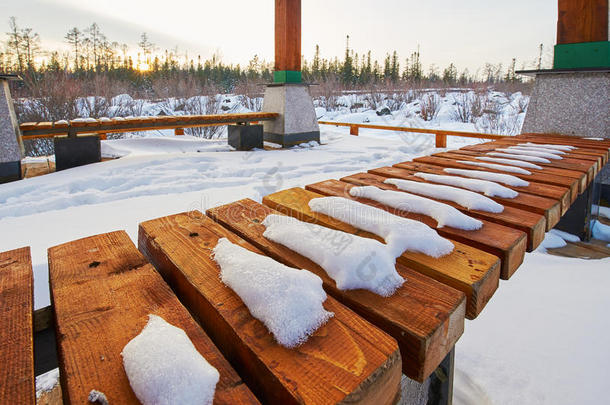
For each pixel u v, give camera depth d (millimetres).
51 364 911
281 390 542
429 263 930
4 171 4164
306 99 7441
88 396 511
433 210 1261
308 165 5254
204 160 5469
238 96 20328
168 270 955
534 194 1622
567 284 2426
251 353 605
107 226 2768
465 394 1716
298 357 591
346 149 6930
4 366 575
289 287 703
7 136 4141
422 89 23734
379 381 565
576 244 3150
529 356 1876
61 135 4969
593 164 2332
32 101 10805
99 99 12914
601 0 3910
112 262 935
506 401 1645
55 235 2596
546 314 2148
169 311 723
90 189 3820
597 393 1610
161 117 5570
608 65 3961
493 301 2324
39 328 886
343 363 579
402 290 811
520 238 1094
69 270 889
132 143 7090
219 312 706
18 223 2824
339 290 804
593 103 4039
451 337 752
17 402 502
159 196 3549
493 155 2561
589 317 2068
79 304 741
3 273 896
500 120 13195
